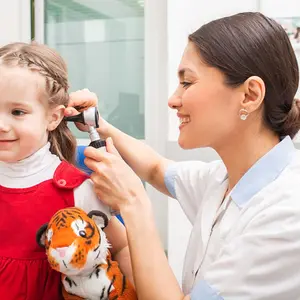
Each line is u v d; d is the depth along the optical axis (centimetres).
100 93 216
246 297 78
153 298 82
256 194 88
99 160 91
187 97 89
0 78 84
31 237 87
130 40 212
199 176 115
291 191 82
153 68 208
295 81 91
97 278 81
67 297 83
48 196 89
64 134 100
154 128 210
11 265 86
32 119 86
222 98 87
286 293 78
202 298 81
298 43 184
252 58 85
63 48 220
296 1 185
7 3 219
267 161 90
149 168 122
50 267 86
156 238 87
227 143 93
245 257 79
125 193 89
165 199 208
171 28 197
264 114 90
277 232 77
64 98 95
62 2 218
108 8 213
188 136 93
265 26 88
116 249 95
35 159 89
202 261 95
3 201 89
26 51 90
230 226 91
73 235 77
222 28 88
